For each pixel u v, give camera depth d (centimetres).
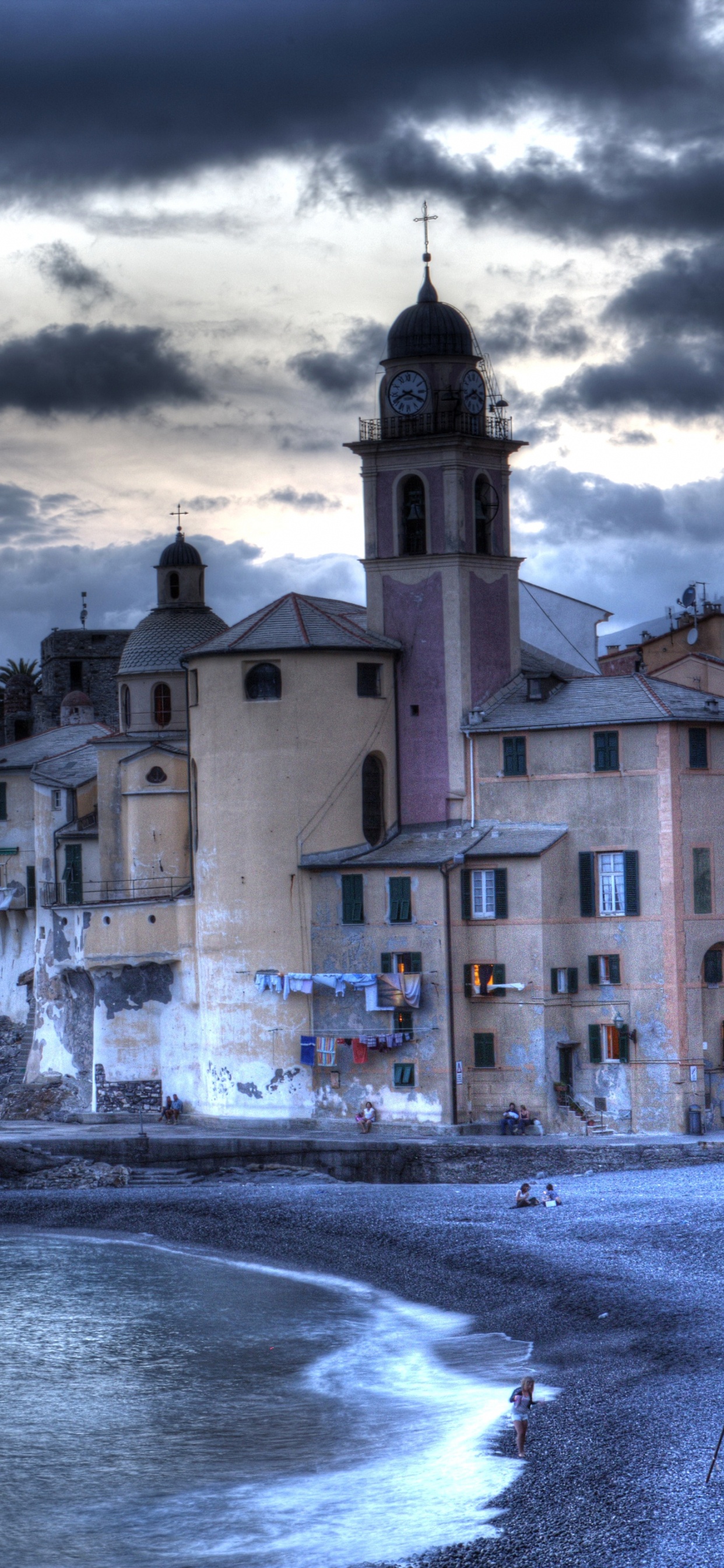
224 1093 8162
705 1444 4062
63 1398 4975
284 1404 4847
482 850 7725
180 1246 6800
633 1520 3688
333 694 8138
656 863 7612
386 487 8412
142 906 8512
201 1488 4256
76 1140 7850
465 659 8212
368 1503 4069
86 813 9812
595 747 7738
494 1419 4512
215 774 8212
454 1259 6116
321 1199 7075
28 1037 10219
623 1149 7244
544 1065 7588
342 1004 7919
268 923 8062
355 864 7894
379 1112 7831
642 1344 4994
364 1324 5603
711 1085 7612
